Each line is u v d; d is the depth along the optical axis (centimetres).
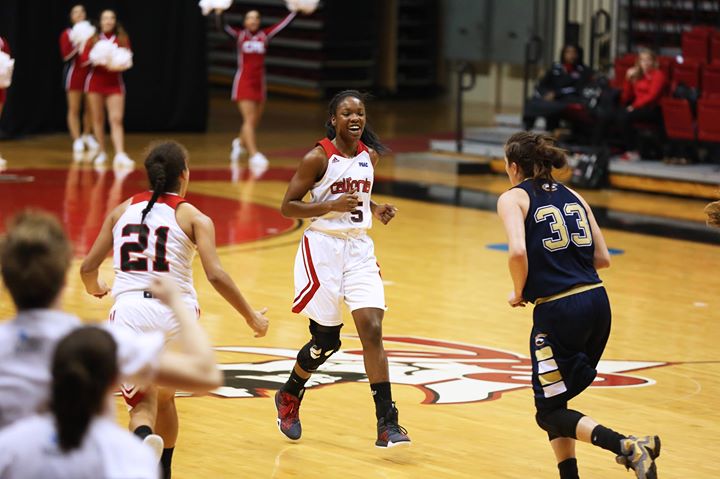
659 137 2816
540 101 2945
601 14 3541
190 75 3731
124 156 2994
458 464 1012
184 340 584
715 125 2633
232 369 1295
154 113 3716
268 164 3141
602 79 2881
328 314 1040
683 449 1073
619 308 1675
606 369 1357
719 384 1302
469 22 4525
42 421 494
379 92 4981
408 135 3797
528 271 914
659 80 2781
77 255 1877
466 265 1950
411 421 1132
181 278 884
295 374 1060
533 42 3167
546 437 1097
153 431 859
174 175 897
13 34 3416
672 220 2428
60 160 3064
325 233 1043
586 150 2841
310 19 4878
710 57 2862
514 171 956
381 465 1003
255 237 2131
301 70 4997
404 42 4953
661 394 1255
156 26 3666
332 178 1037
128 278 875
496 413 1166
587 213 945
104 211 2294
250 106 3102
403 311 1617
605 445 869
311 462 1005
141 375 551
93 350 488
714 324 1595
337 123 1042
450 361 1367
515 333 1515
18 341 541
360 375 1295
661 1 3194
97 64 2945
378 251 2047
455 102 4912
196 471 973
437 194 2725
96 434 493
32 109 3525
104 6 3578
